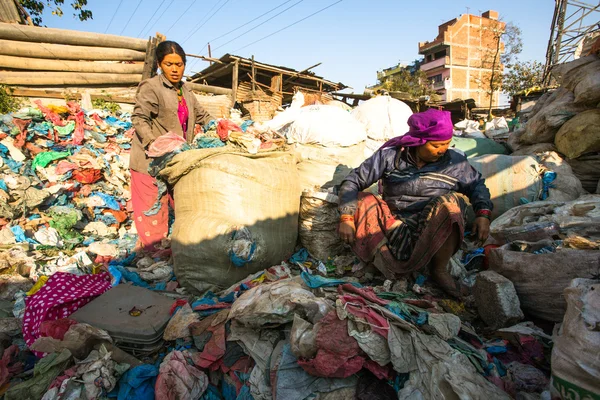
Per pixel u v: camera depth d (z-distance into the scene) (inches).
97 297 93.3
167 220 133.3
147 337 77.2
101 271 118.9
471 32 1704.0
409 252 92.1
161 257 124.3
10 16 252.2
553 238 94.6
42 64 247.9
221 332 72.0
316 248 112.1
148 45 280.1
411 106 731.4
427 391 56.1
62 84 256.7
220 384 70.5
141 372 69.3
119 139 216.8
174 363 68.8
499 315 76.2
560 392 48.6
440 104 732.0
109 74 274.7
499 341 73.5
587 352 45.5
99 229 168.7
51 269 122.9
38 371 69.1
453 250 89.0
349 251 116.6
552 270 76.0
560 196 127.8
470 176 98.9
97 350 75.1
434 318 66.6
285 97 663.8
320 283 76.0
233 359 68.9
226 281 98.7
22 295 105.8
